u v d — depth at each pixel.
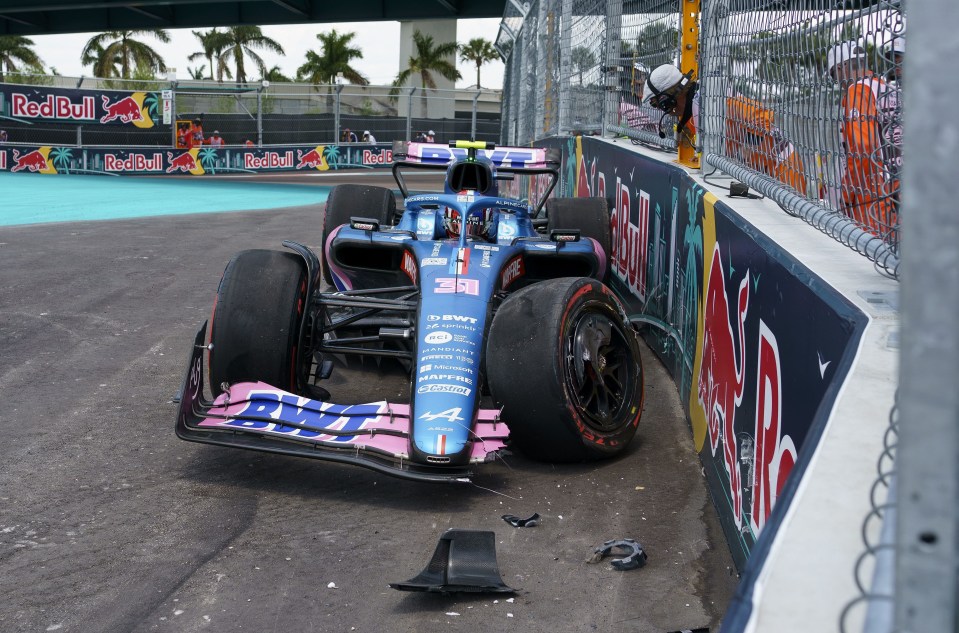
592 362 4.02
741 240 3.45
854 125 2.86
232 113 28.72
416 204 5.49
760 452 2.92
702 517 3.60
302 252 4.41
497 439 3.75
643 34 7.12
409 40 53.88
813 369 2.36
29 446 4.30
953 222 0.89
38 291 7.83
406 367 5.48
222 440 3.76
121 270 8.95
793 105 3.38
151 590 2.98
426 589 2.89
